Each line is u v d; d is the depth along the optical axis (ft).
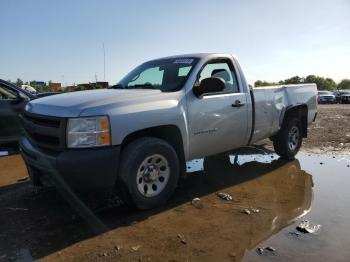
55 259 11.34
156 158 15.01
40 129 14.53
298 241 12.42
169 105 15.49
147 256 11.48
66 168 13.20
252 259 11.24
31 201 16.33
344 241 12.41
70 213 14.92
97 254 11.62
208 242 12.40
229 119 18.35
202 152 17.57
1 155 25.86
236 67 19.53
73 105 13.94
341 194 17.29
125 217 14.51
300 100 23.93
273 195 17.19
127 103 14.43
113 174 13.71
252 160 24.17
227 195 16.98
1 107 25.46
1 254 11.64
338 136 34.65
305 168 22.25
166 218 14.43
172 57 19.43
